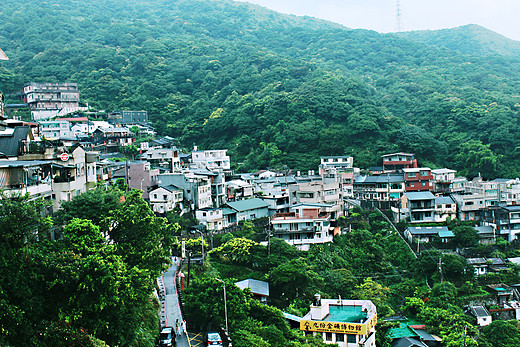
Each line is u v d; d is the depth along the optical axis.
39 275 32.06
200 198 87.12
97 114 150.25
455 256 82.62
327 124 136.88
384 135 129.25
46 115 144.75
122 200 56.44
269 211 94.56
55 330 30.59
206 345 42.94
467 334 64.75
